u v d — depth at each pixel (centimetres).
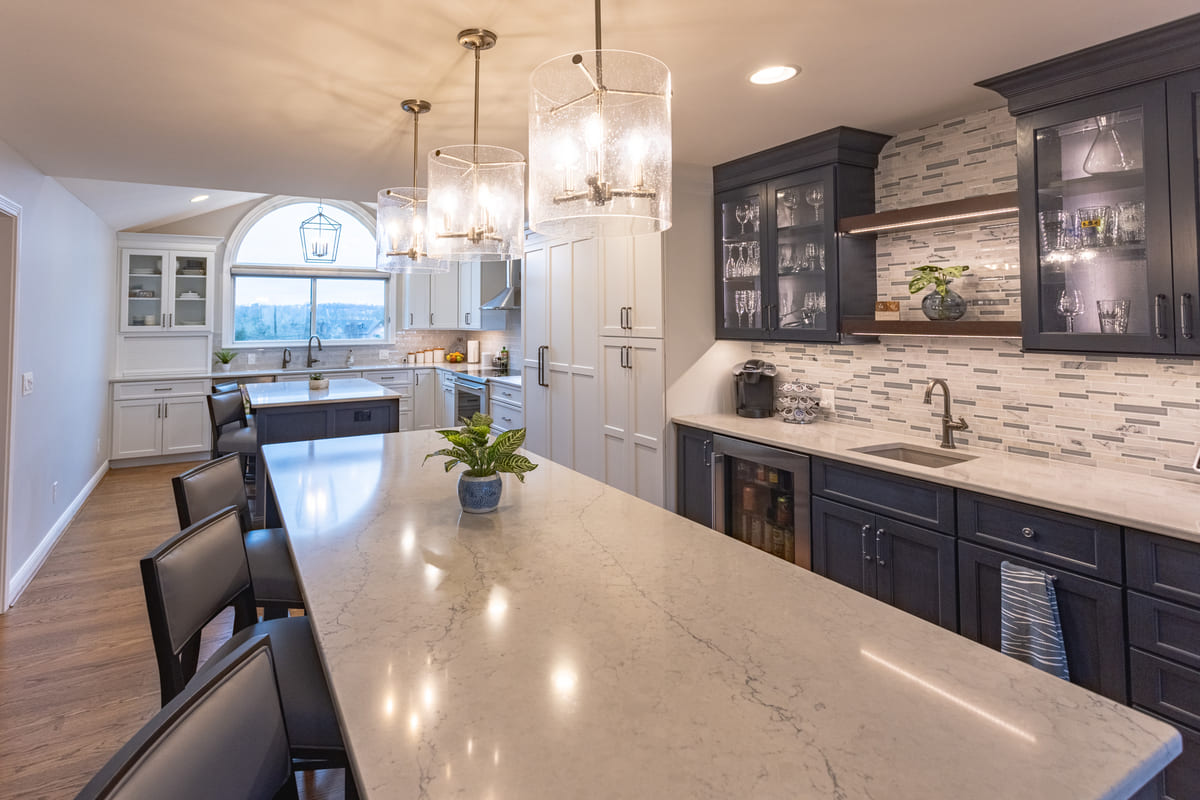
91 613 314
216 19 187
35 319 362
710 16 189
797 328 326
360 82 233
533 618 121
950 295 269
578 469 446
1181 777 176
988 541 220
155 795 70
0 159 297
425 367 770
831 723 88
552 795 73
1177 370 222
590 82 125
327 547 161
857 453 271
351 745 83
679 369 369
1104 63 209
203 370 668
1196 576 172
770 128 296
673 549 159
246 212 716
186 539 141
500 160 192
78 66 218
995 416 275
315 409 443
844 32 200
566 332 455
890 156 310
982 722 88
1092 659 193
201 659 267
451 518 185
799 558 294
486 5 181
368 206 771
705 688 97
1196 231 193
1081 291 221
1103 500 199
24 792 192
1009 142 264
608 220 139
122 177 369
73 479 467
